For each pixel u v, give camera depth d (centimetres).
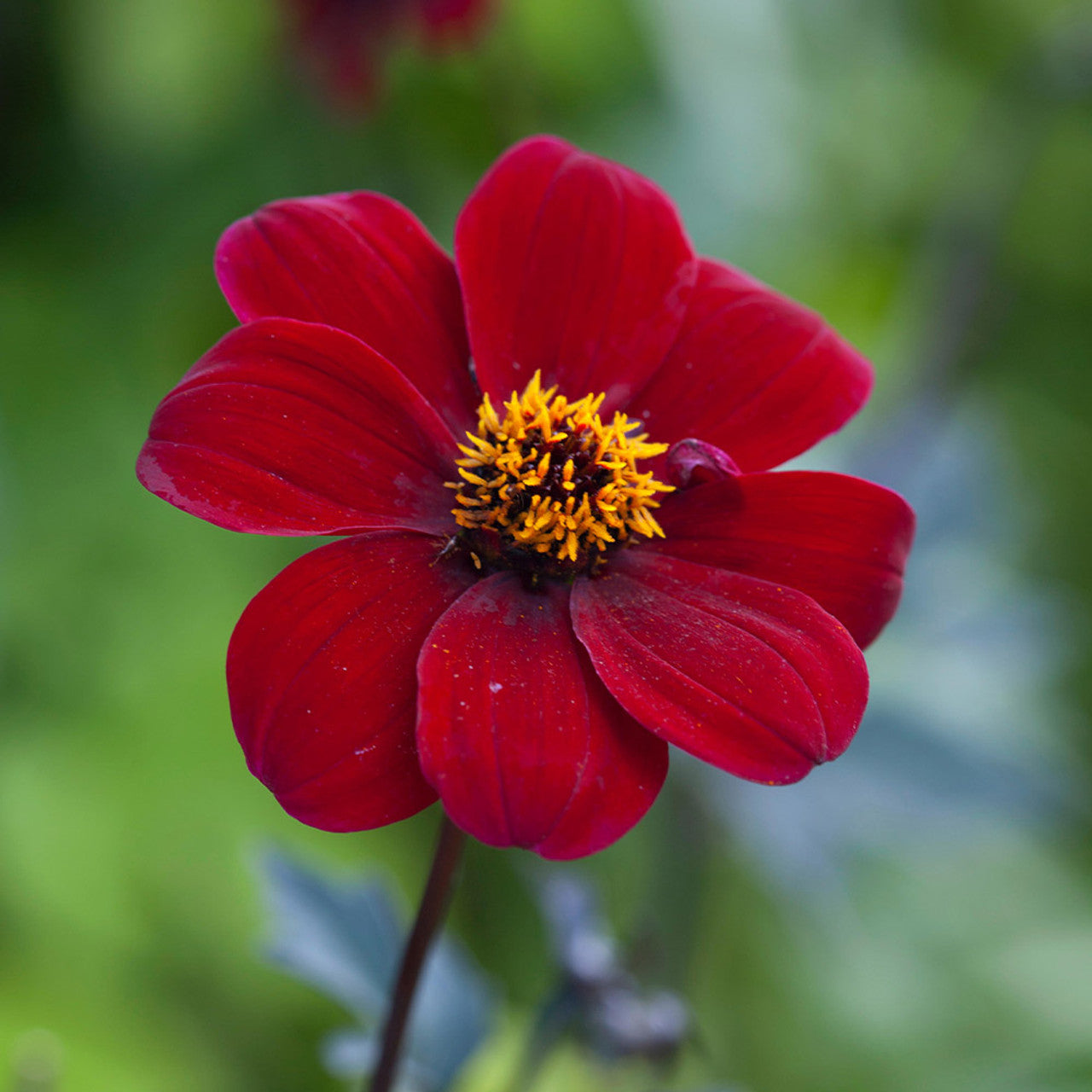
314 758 53
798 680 54
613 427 56
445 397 56
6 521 90
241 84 99
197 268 99
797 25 102
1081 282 125
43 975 80
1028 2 117
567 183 57
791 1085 87
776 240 98
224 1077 81
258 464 54
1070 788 73
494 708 54
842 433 83
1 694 87
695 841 75
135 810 84
